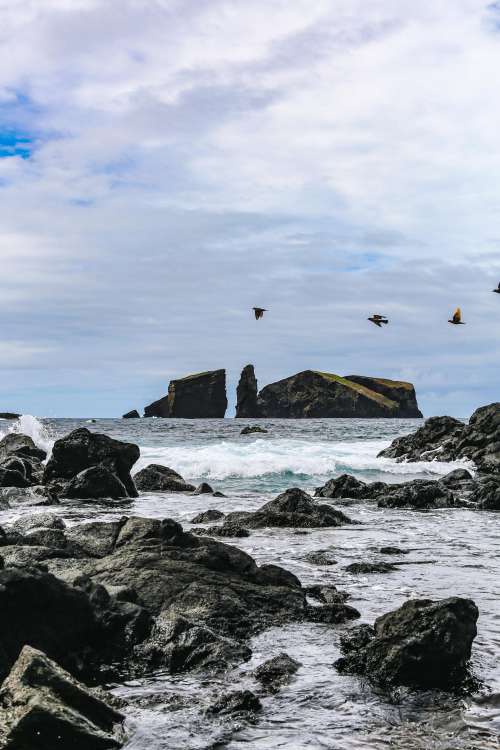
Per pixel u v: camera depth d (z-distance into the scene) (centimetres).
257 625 1124
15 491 3030
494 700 850
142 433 9462
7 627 940
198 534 2084
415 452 5209
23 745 704
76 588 1020
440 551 1823
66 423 14412
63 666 941
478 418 5100
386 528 2262
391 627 965
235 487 3703
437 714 809
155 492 3428
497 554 1780
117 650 999
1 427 10312
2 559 1048
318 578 1481
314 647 1036
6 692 766
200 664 959
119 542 1427
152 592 1178
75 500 2970
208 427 12500
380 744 732
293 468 4350
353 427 12400
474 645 1037
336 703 841
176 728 771
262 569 1333
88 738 720
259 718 799
